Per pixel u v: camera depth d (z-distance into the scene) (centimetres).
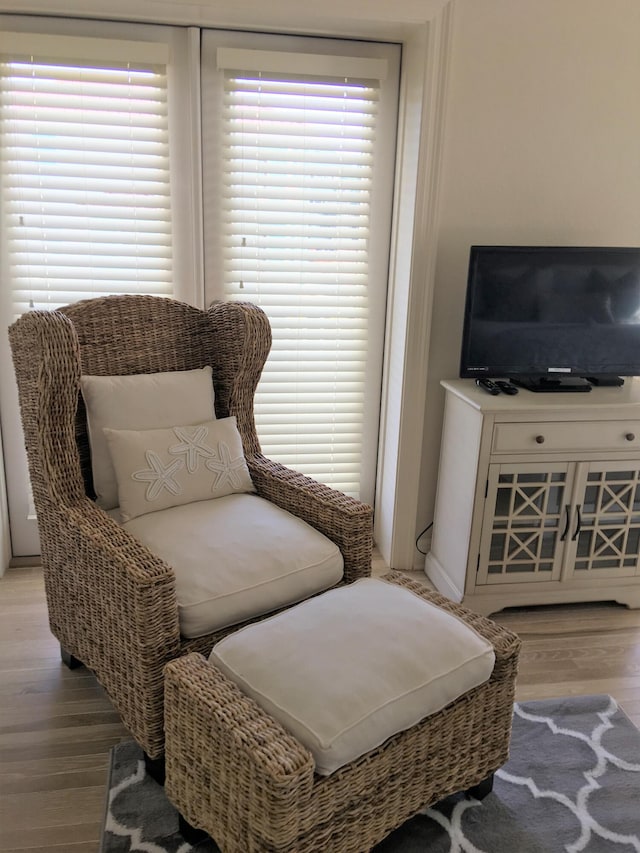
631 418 240
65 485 192
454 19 232
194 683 142
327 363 287
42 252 253
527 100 247
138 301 219
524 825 169
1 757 186
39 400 183
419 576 287
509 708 170
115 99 243
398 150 265
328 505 199
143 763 184
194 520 194
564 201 261
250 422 234
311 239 271
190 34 241
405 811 155
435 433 278
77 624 195
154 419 208
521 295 244
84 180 249
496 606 255
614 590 263
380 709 138
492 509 243
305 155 261
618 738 198
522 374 252
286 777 120
